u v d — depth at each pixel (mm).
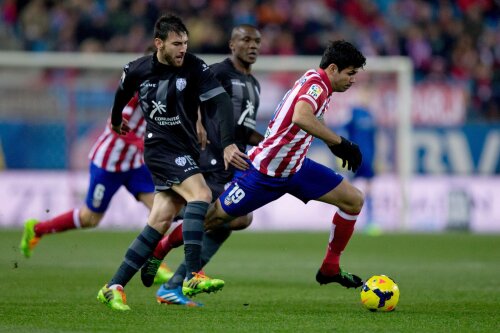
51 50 75000
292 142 25109
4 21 75812
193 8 77625
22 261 40219
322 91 24266
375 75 66500
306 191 25906
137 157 34844
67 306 24641
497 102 74188
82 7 76000
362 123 64062
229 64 30938
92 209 35938
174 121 24125
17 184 62344
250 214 28859
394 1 84250
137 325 20766
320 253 46406
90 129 63938
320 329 20312
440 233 63344
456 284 32469
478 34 83500
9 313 22984
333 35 80750
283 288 30875
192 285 23656
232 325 20906
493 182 67250
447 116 68000
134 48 74688
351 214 25953
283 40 78062
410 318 22547
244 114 30766
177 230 26875
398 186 66250
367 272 37156
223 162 29938
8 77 63281
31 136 62906
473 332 20031
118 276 24062
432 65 80938
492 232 64938
